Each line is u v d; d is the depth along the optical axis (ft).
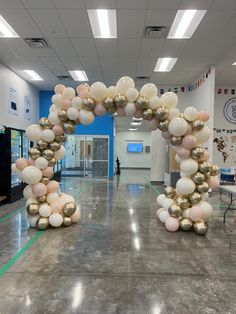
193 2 13.66
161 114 13.67
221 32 17.13
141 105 13.75
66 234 13.55
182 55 21.42
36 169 14.14
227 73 26.03
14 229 14.28
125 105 14.06
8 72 25.02
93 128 39.01
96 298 7.80
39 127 14.51
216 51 20.47
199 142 14.23
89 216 17.21
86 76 28.02
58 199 14.92
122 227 14.89
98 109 14.11
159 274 9.35
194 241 12.78
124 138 68.18
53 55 21.62
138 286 8.51
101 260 10.45
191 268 9.86
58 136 14.67
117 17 15.23
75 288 8.34
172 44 19.19
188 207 14.39
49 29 16.94
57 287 8.38
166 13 14.79
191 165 13.82
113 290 8.24
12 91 25.98
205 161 14.25
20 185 22.35
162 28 16.61
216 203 21.90
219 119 30.45
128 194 25.61
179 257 10.85
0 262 10.16
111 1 13.60
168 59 22.47
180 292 8.18
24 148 24.31
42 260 10.37
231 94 30.42
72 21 15.87
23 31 17.25
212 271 9.63
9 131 20.47
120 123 51.08
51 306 7.39
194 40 18.42
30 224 14.58
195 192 14.24
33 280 8.80
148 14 14.90
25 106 29.81
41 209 14.24
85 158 39.63
